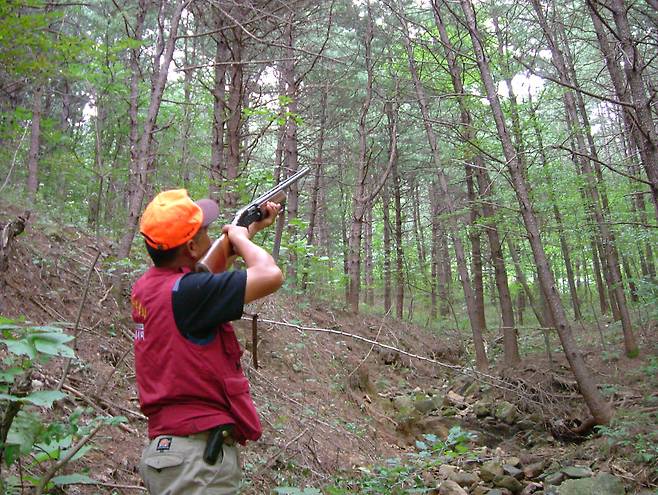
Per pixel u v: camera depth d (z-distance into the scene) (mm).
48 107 13766
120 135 10953
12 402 2439
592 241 15203
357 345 13305
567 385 11727
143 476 2180
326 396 8891
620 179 15297
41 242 7137
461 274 14273
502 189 13852
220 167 9086
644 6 10297
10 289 5727
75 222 9453
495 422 10656
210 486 2104
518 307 23281
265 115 8898
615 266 13789
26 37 5887
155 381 2207
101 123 9969
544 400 10984
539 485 7441
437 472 7516
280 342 9648
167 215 2297
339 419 8180
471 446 9312
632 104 6211
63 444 2863
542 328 13234
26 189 10047
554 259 21703
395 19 16203
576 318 19484
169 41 6730
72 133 13953
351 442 7676
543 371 12414
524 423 10320
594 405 9125
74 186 11883
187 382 2156
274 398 7445
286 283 9695
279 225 5949
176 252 2348
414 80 13930
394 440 9250
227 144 9133
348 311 14938
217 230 7160
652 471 6855
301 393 8312
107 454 4305
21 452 2445
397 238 20547
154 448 2152
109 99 8352
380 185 15695
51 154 11008
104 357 5832
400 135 18359
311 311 13203
